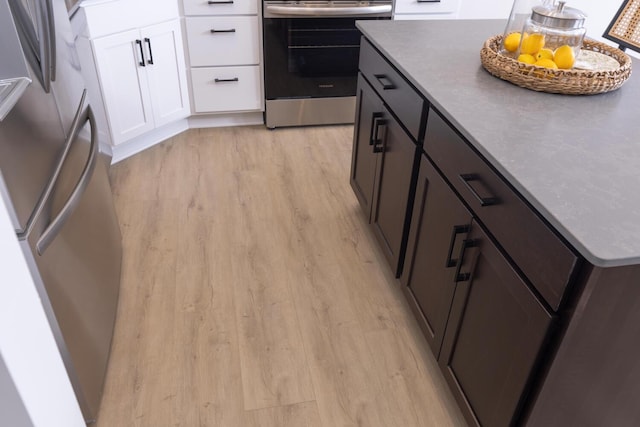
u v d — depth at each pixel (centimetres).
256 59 320
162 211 257
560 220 97
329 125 349
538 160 117
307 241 239
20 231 117
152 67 294
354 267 224
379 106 202
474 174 132
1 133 111
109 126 282
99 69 266
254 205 264
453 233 140
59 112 147
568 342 103
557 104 147
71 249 147
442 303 159
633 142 127
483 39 202
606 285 96
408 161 175
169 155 310
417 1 323
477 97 148
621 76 154
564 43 160
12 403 99
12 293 97
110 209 203
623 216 99
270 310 200
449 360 157
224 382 172
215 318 196
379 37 200
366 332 193
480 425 139
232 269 220
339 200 271
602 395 115
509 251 118
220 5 298
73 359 142
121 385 169
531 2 172
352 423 160
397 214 192
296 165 302
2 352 93
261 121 352
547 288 104
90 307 160
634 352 108
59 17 162
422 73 165
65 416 120
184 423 159
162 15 288
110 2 259
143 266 220
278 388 170
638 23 192
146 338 186
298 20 307
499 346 125
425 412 165
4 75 124
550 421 117
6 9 117
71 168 151
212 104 330
